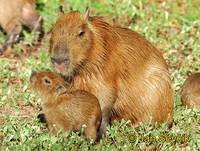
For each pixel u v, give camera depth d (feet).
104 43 43.16
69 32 41.86
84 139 43.14
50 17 68.28
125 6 71.56
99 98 43.68
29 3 65.67
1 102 49.96
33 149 41.88
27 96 50.75
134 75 44.73
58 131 43.19
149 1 74.54
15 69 57.82
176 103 50.55
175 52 61.98
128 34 45.21
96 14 70.74
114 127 44.70
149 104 45.37
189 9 73.51
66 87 42.78
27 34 64.85
